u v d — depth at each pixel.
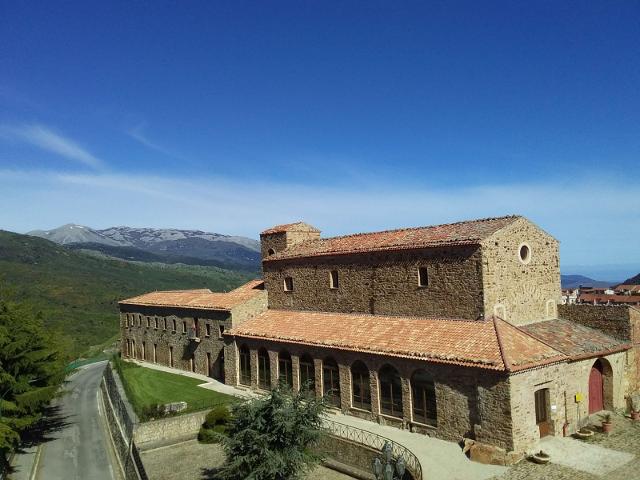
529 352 27.00
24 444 41.88
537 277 34.47
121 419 40.97
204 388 43.88
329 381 35.16
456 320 31.83
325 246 43.62
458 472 23.38
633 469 23.12
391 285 36.19
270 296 47.16
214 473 29.50
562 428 27.44
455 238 32.75
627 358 32.81
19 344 35.84
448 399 27.55
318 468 28.45
